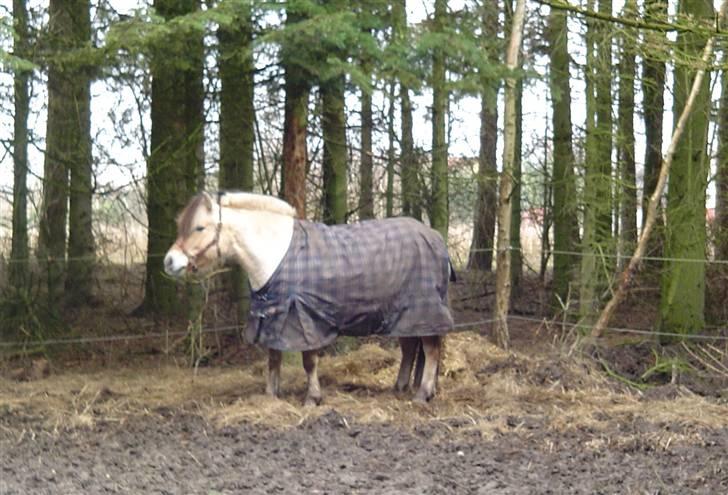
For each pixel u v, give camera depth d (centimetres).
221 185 1442
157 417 1069
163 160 1330
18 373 1264
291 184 1194
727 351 1259
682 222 1325
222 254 1049
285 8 1092
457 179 1408
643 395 1142
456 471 916
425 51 1109
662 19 919
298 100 1187
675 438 993
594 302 1398
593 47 1352
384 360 1229
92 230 1627
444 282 1093
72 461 942
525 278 2030
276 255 1047
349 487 880
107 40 1075
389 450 966
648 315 1602
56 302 1436
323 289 1047
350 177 1460
